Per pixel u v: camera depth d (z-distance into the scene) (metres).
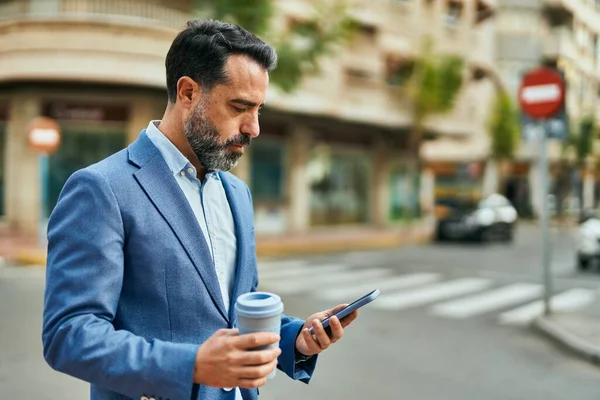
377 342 5.66
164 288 1.20
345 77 18.19
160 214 1.23
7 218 14.43
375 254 13.89
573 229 25.05
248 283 1.41
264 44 1.27
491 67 27.48
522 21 27.98
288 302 7.62
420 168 23.66
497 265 12.05
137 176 1.24
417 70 19.30
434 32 22.20
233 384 1.01
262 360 1.01
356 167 20.42
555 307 7.50
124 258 1.19
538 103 6.69
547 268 6.84
